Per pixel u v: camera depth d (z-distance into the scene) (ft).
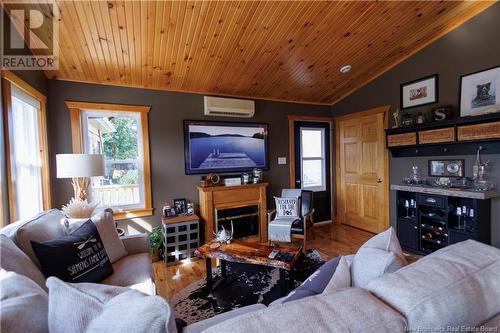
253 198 12.78
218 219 12.00
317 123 15.74
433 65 11.00
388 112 12.86
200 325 3.78
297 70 11.69
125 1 6.88
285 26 8.73
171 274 9.32
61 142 9.89
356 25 9.23
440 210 10.37
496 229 9.32
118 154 11.09
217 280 8.75
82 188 9.03
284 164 14.71
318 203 15.89
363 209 14.38
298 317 1.87
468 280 2.54
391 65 12.60
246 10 7.84
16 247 4.54
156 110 11.50
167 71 10.32
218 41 8.98
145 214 11.24
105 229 6.84
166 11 7.39
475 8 9.42
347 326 1.85
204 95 12.51
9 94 6.39
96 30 7.72
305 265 9.89
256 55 10.12
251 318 1.86
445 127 9.94
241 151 13.42
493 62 9.21
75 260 5.28
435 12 9.26
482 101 9.48
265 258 7.34
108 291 2.36
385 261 3.31
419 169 11.69
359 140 14.46
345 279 3.55
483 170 9.57
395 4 8.54
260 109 13.99
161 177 11.61
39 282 4.50
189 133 12.14
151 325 1.87
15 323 2.11
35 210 8.38
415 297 2.23
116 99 10.77
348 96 14.99
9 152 6.31
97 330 1.97
